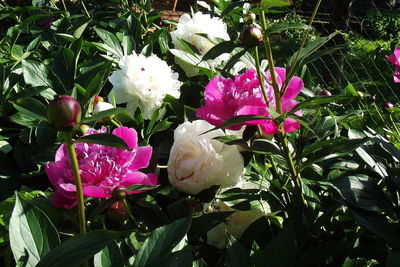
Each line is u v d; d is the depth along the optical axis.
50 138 1.31
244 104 0.97
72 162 0.73
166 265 0.77
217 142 1.06
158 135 1.42
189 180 1.04
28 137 1.38
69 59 1.54
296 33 4.78
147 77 1.38
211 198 1.05
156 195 1.21
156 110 1.33
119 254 0.81
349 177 1.05
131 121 1.41
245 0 0.96
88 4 3.13
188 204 1.05
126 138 0.94
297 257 1.04
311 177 1.16
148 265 0.77
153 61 1.41
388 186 1.06
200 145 1.04
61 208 0.98
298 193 1.05
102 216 1.03
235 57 0.95
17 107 0.69
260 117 0.90
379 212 1.03
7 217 1.04
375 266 1.05
